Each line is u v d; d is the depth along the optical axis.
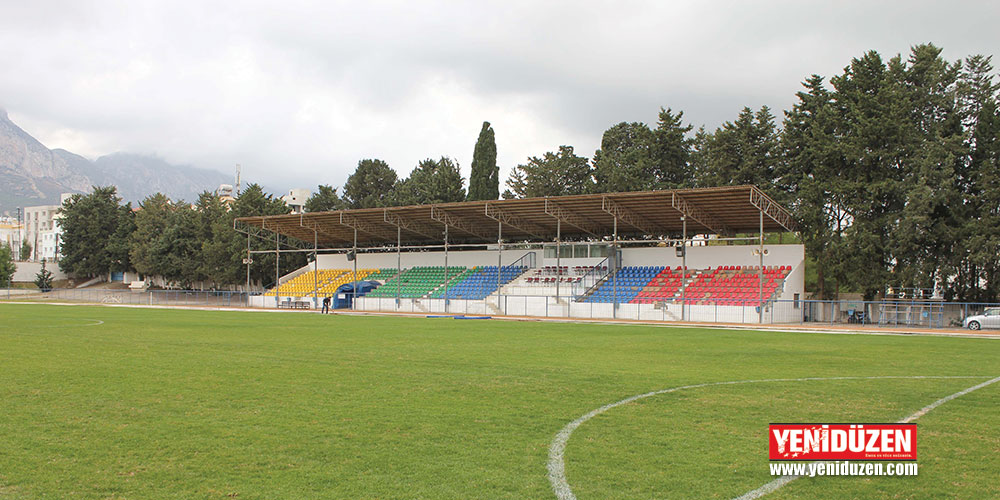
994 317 37.47
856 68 50.75
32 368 16.62
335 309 61.62
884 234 48.09
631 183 66.94
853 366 17.91
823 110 51.06
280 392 13.09
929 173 44.78
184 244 88.31
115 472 7.70
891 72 48.84
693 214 48.72
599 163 72.88
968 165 48.16
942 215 47.25
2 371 16.05
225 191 135.12
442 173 86.69
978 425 10.32
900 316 41.41
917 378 15.42
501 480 7.42
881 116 46.78
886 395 12.95
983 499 6.91
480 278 62.97
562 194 79.19
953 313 39.66
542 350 22.25
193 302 72.88
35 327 32.19
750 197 42.31
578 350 22.41
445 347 22.98
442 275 66.25
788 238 63.72
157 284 99.19
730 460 8.26
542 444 9.01
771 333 33.34
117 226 103.94
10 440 9.16
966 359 20.03
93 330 30.30
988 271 44.28
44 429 9.82
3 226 161.50
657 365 17.94
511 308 54.69
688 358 19.92
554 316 51.75
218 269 84.00
